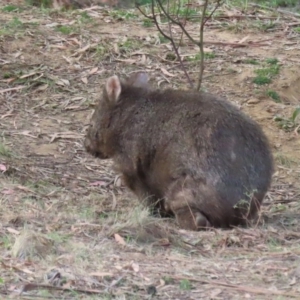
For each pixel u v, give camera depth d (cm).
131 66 1753
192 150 1186
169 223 1210
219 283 931
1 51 1767
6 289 907
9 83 1677
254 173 1184
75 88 1677
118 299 880
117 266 971
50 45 1795
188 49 1823
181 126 1204
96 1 2105
